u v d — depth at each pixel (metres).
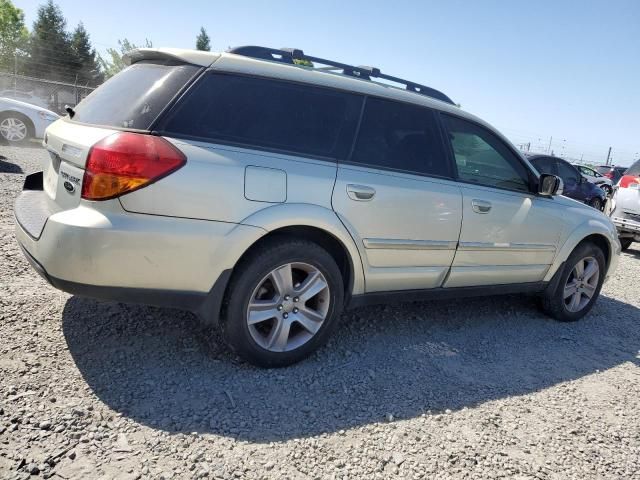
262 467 2.34
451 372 3.53
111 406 2.62
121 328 3.44
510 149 4.36
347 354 3.57
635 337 4.80
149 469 2.23
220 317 3.09
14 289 3.82
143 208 2.65
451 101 4.30
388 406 2.98
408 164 3.65
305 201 3.09
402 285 3.74
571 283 4.93
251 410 2.76
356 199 3.28
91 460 2.23
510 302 5.27
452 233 3.83
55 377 2.79
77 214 2.66
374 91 3.56
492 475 2.49
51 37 47.97
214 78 2.96
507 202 4.17
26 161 9.77
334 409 2.88
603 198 13.15
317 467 2.39
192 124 2.84
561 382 3.61
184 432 2.51
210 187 2.78
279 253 3.05
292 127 3.18
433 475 2.44
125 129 2.73
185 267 2.79
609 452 2.81
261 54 3.38
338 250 3.43
